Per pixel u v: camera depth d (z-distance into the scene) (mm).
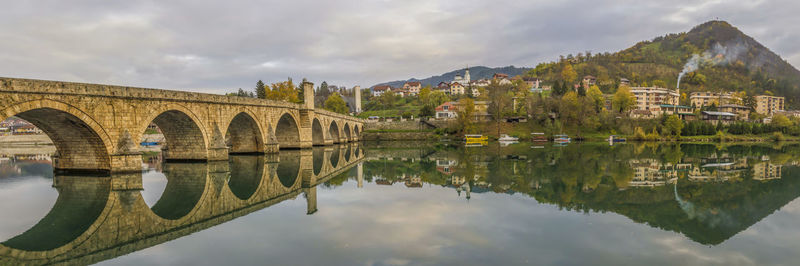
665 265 11406
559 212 18328
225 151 43438
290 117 62156
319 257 12602
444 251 12922
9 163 45500
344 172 36406
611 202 20734
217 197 23719
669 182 28062
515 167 39312
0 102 23719
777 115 122562
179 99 37406
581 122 118438
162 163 42031
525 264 11617
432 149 74188
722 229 15258
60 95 27125
